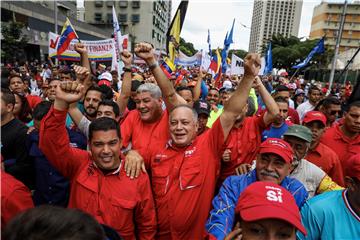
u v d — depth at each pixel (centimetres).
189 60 1412
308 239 187
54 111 206
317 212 185
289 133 269
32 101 538
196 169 238
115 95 583
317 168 275
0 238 98
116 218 215
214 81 988
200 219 242
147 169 267
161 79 282
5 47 1688
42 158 289
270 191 152
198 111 368
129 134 295
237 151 315
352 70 2522
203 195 241
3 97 284
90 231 97
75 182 226
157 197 247
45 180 290
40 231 92
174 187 240
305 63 1312
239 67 989
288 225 141
